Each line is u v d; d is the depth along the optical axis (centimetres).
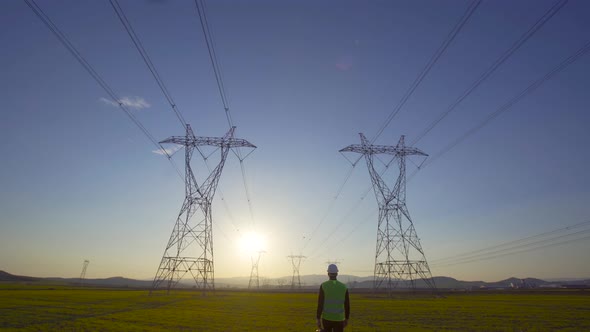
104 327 2984
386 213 8506
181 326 3102
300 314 4425
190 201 7950
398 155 8600
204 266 8112
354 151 8462
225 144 7831
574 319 3903
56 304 5659
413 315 4316
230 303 6619
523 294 11350
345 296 1114
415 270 8269
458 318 3969
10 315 3944
